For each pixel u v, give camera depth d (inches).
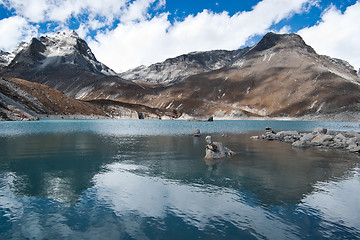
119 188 567.5
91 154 1018.7
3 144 1280.8
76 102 7194.9
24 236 350.9
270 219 413.4
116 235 355.9
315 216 426.3
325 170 760.3
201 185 596.7
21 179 628.4
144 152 1083.9
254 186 591.2
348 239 350.0
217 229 377.7
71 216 418.0
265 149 1213.7
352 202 492.1
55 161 864.3
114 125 3572.8
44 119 5132.9
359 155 1046.4
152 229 376.5
